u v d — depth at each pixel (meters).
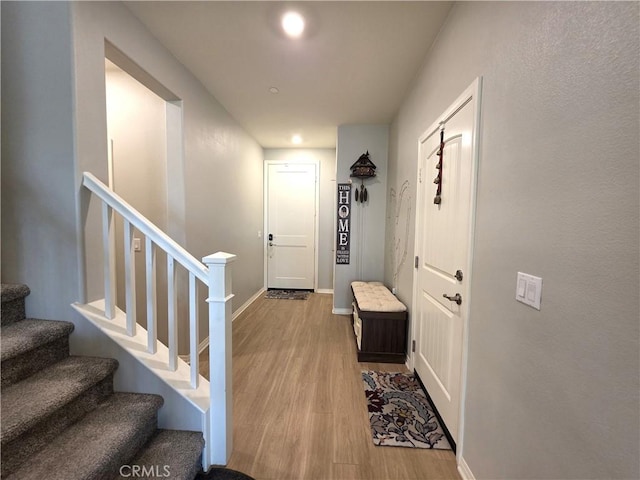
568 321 0.80
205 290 2.77
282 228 5.15
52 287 1.50
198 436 1.41
